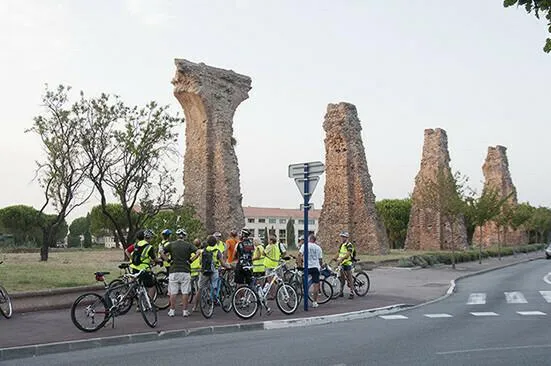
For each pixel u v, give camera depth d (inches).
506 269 1489.9
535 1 299.6
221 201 1158.3
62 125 1248.2
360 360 363.9
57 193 1417.3
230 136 1205.1
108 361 365.4
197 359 368.2
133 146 1199.6
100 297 472.4
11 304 537.6
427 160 2132.1
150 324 480.4
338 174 1638.8
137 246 523.5
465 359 368.5
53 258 1322.6
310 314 580.1
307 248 617.3
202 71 1184.8
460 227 2100.1
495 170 2994.6
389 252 1644.9
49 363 363.6
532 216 3036.4
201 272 549.0
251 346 416.2
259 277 605.6
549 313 615.2
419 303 716.0
